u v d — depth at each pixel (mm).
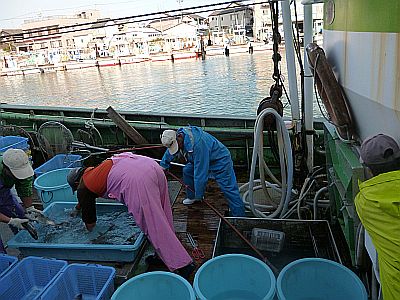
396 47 1519
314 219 3154
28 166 2969
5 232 3523
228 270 2320
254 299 2334
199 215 3580
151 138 5152
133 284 2156
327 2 2803
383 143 1550
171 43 46250
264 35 43312
